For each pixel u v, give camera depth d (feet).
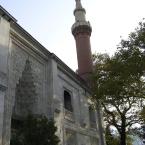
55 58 76.74
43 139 48.60
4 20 57.06
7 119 50.98
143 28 75.82
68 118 77.82
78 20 127.13
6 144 48.29
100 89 84.07
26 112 60.75
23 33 63.87
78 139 80.12
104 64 92.99
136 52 74.28
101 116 104.94
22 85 62.64
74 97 87.35
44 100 68.08
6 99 52.70
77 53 120.98
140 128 103.60
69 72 86.28
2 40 54.54
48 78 72.38
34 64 67.82
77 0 134.82
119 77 79.87
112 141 127.75
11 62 57.77
